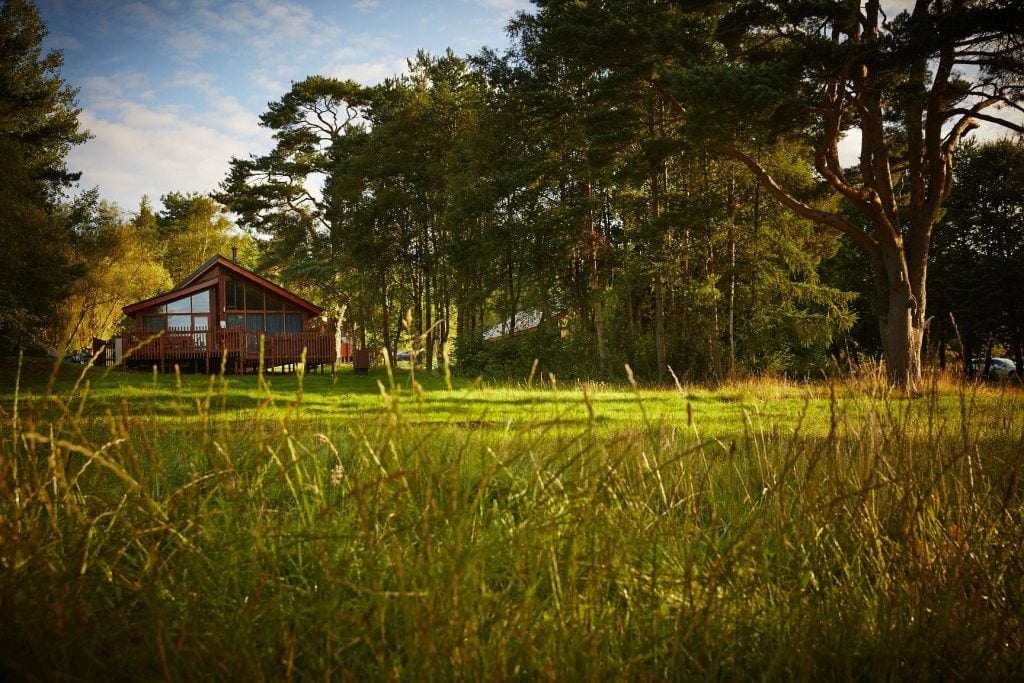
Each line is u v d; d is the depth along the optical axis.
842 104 17.83
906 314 18.95
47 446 3.31
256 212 46.12
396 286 41.28
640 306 30.00
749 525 2.41
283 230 46.91
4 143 23.39
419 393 2.38
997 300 29.12
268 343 30.39
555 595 2.12
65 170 30.00
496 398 12.09
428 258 37.19
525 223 29.67
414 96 38.12
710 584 2.18
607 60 19.48
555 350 28.58
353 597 2.20
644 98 21.11
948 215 31.97
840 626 2.20
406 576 2.03
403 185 37.28
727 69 15.13
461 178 30.95
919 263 19.64
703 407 11.60
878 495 2.97
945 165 19.58
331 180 44.53
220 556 2.18
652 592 2.17
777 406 10.59
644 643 2.07
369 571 2.00
